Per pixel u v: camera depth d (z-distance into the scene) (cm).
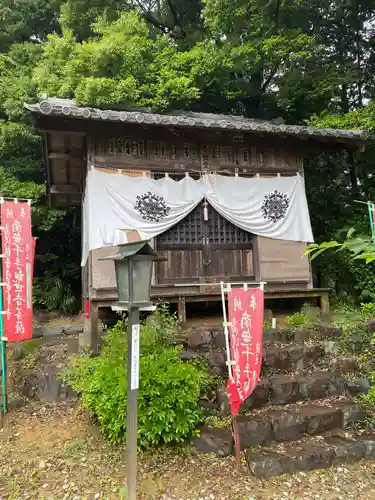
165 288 789
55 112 668
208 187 833
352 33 1538
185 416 453
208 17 1220
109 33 1125
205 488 401
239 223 836
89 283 772
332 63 1337
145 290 372
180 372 468
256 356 436
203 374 521
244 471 427
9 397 600
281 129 790
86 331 786
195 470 427
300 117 1405
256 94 1494
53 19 1603
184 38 1623
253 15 1214
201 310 947
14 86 1284
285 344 667
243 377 434
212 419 491
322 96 1296
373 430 508
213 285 814
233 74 1466
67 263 1365
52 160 933
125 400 443
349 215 1131
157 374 452
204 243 831
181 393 450
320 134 813
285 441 476
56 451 464
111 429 454
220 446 450
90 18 1339
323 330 714
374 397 543
